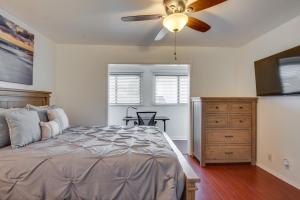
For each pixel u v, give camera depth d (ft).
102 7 7.61
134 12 7.99
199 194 7.89
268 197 7.66
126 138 7.63
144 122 15.88
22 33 9.07
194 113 12.84
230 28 9.64
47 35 10.97
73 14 8.26
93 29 9.99
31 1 7.18
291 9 7.63
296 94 8.18
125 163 5.29
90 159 5.32
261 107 10.99
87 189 5.13
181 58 13.06
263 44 10.64
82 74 12.73
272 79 9.51
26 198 5.02
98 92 12.80
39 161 5.21
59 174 5.13
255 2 7.08
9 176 5.07
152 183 5.24
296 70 8.00
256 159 11.39
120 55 12.85
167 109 19.20
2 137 6.14
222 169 10.71
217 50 13.23
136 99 19.11
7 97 7.85
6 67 8.03
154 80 19.15
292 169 8.69
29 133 6.51
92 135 8.17
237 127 11.36
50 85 11.93
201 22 6.91
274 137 9.87
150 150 5.90
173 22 6.24
